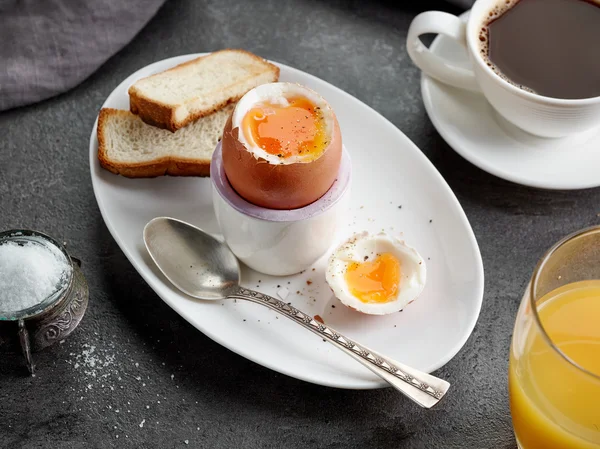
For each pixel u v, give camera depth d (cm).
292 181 37
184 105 45
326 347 39
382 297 40
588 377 31
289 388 39
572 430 33
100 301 41
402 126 48
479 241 44
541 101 42
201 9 53
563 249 34
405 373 37
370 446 38
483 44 46
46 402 39
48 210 44
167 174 44
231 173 38
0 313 37
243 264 42
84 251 43
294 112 38
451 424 38
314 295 41
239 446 38
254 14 53
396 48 52
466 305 40
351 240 41
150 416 38
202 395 39
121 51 51
